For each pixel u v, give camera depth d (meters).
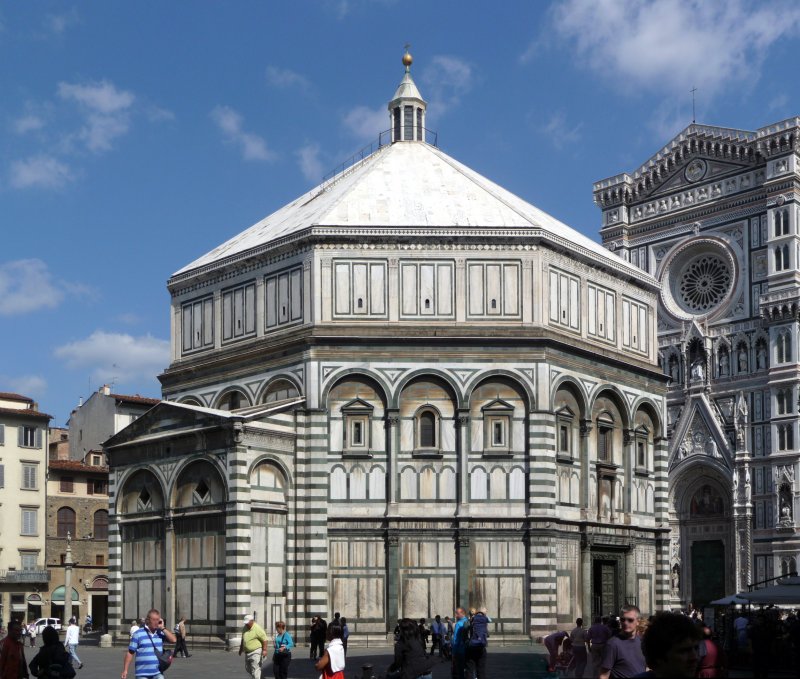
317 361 66.44
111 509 69.81
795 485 101.12
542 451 66.00
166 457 66.38
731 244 110.38
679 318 112.69
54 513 114.38
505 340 66.81
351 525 65.19
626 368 74.31
